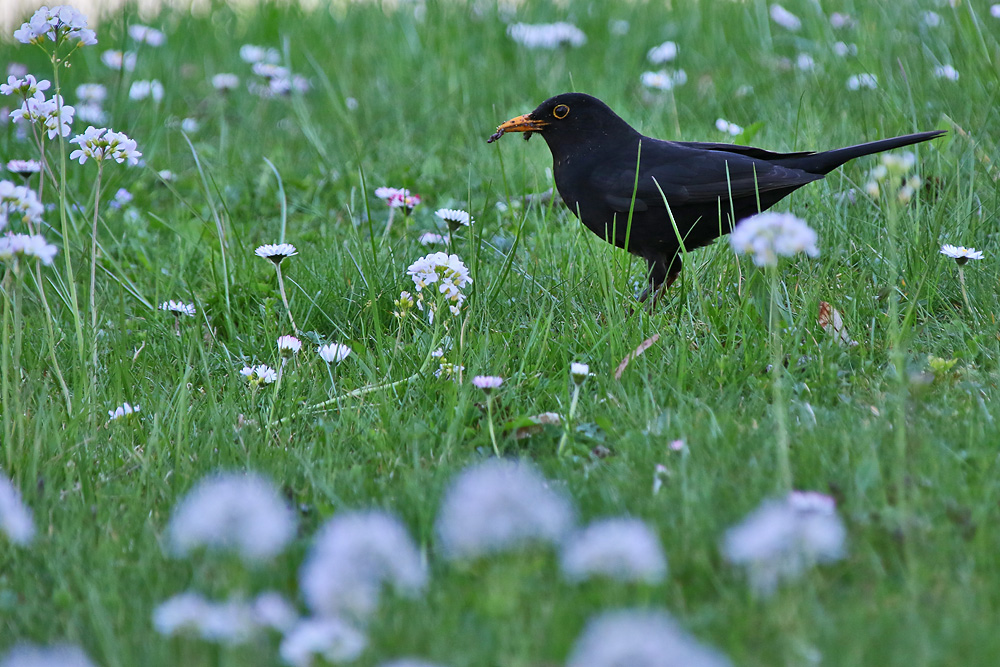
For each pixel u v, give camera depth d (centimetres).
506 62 1609
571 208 944
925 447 541
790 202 992
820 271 859
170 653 408
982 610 416
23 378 738
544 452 628
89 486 585
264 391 728
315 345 832
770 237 489
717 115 1323
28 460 602
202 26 1881
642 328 762
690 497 500
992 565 448
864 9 1507
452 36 1700
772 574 423
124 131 1349
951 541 466
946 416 604
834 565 456
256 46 1783
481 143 1316
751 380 689
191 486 576
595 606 430
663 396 668
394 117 1420
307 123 1371
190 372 741
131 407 688
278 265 806
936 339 754
